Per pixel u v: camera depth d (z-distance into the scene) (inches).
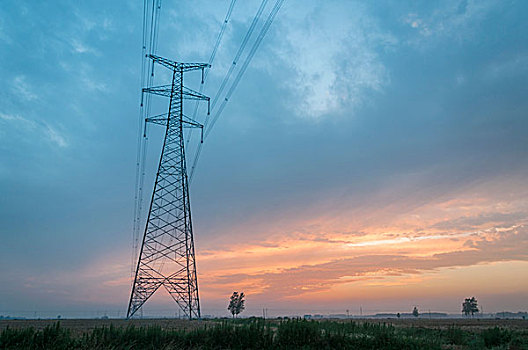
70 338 1245.7
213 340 1279.5
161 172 2768.2
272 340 1320.1
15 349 1082.7
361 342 1311.5
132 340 1254.9
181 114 2824.8
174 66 2844.5
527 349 1382.9
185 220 2723.9
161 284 2647.6
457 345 1449.3
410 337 1392.7
